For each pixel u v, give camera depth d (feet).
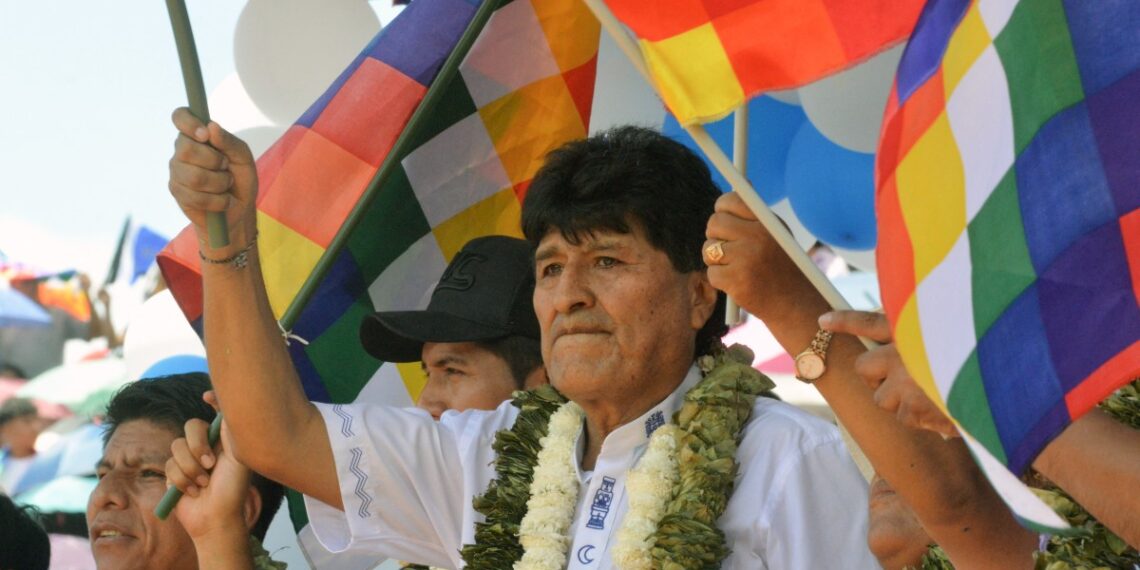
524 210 30.68
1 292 81.51
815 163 44.34
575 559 29.58
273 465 31.71
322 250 36.68
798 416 29.71
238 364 30.91
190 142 28.84
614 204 29.43
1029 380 19.31
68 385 79.05
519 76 39.11
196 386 37.17
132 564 35.29
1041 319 19.52
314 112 37.09
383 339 38.29
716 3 24.56
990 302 19.67
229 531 32.32
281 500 37.50
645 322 29.60
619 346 29.63
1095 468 20.36
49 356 81.20
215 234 29.53
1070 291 19.52
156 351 48.42
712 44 24.53
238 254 30.25
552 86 39.29
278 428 31.42
